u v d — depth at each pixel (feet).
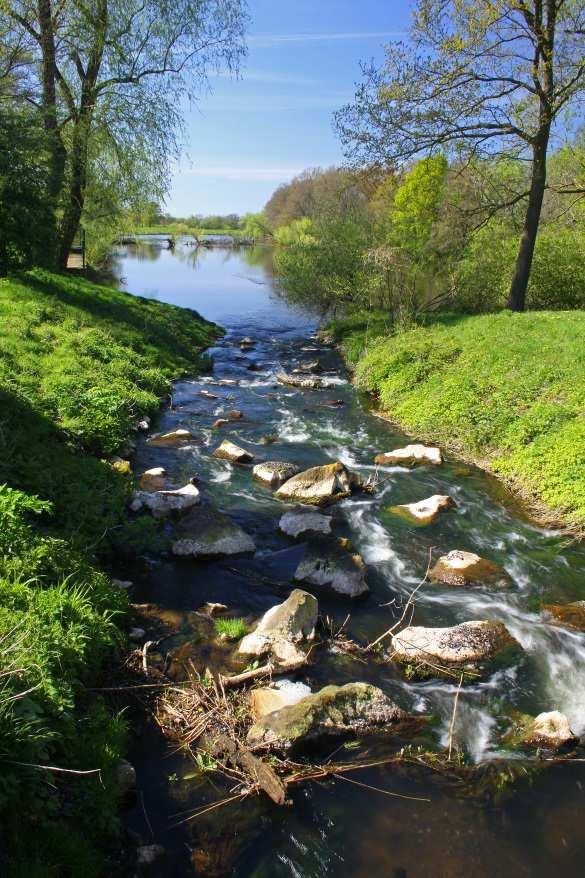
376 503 35.40
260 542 30.09
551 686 21.11
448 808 16.15
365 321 85.46
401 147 73.97
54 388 41.60
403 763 17.46
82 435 36.86
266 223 321.93
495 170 86.02
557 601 26.23
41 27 71.97
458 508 35.09
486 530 32.63
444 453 43.93
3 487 21.90
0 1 67.77
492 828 15.65
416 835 15.34
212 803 15.70
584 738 18.89
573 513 33.35
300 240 97.09
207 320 96.27
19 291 59.82
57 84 78.84
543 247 89.71
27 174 64.08
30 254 66.85
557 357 50.14
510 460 39.73
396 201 83.92
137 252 281.95
